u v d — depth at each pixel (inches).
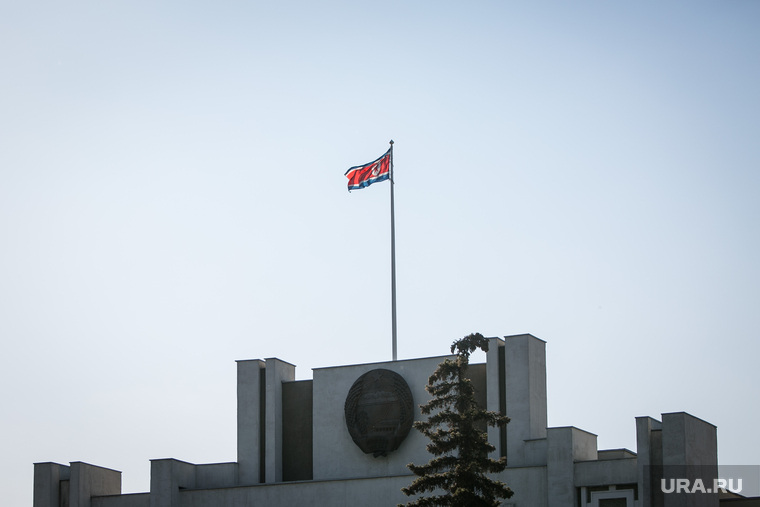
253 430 6840.6
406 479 6328.7
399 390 6520.7
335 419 6692.9
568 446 6067.9
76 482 6840.6
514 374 6314.0
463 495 5354.3
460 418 5502.0
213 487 6727.4
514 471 6146.7
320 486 6501.0
